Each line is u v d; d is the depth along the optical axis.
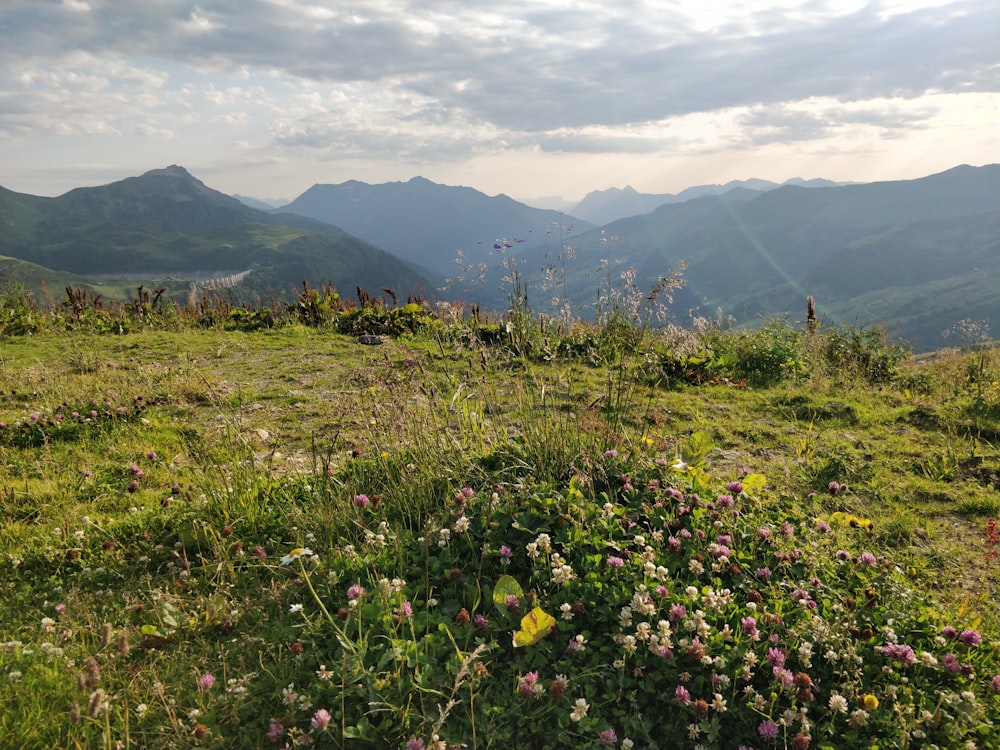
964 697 1.07
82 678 0.94
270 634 1.24
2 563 1.47
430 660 1.12
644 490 1.54
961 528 1.73
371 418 2.13
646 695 1.11
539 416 1.92
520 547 1.37
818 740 1.05
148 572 1.46
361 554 1.41
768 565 1.35
